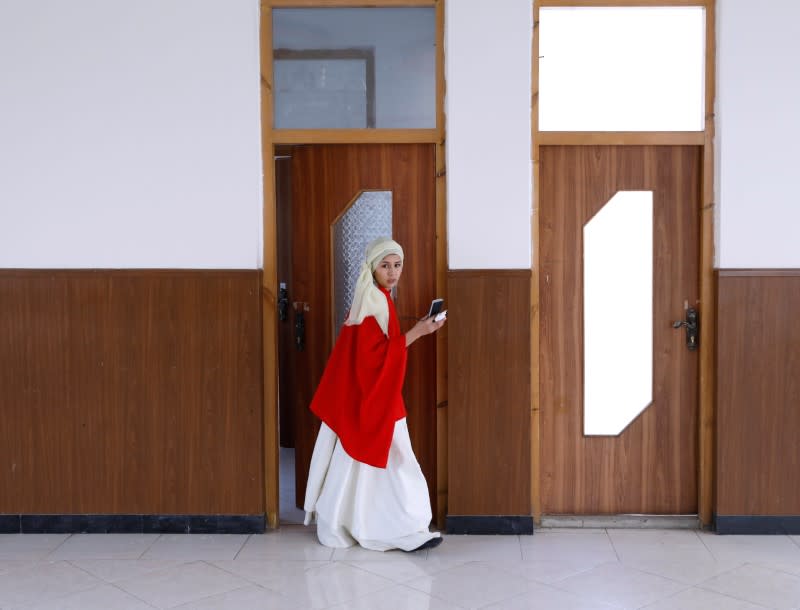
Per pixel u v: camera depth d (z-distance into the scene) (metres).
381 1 3.74
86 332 3.78
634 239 3.87
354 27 3.80
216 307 3.76
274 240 3.83
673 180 3.84
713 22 3.72
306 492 3.72
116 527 3.82
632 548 3.62
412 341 3.59
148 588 3.20
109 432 3.80
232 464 3.79
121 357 3.78
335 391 3.59
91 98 3.72
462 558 3.50
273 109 3.83
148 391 3.79
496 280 3.71
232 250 3.75
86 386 3.79
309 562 3.46
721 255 3.73
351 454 3.53
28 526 3.82
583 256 3.88
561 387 3.91
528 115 3.68
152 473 3.80
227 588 3.20
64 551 3.60
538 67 3.75
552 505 3.95
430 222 3.85
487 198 3.70
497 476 3.76
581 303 3.89
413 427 3.89
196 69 3.71
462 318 3.72
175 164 3.74
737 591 3.15
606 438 3.92
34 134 3.74
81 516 3.82
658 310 3.88
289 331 5.32
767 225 3.71
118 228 3.76
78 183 3.75
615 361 3.90
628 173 3.85
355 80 3.81
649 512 3.93
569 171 3.86
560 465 3.93
